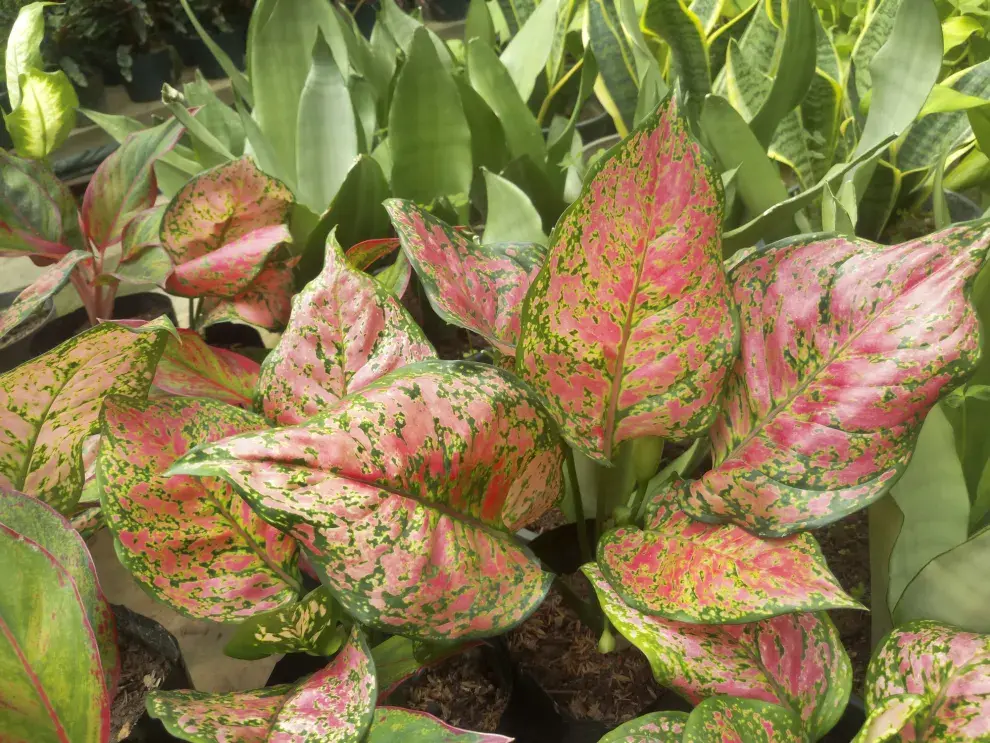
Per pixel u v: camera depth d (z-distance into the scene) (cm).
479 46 78
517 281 47
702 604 37
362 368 44
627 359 38
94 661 35
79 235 79
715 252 36
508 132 82
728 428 41
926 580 43
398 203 44
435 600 35
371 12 188
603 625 52
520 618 36
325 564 33
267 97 85
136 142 77
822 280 38
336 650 45
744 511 39
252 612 42
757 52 85
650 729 38
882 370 35
